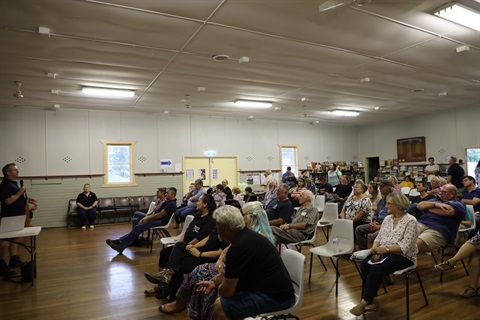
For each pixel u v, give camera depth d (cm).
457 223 358
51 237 699
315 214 420
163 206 548
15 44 432
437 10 365
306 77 622
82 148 884
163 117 982
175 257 328
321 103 867
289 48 472
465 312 291
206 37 426
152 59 503
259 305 205
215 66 545
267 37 431
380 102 874
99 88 661
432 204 363
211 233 337
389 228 311
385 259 288
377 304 295
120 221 901
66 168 865
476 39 453
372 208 500
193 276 275
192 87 675
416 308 302
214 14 365
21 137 824
